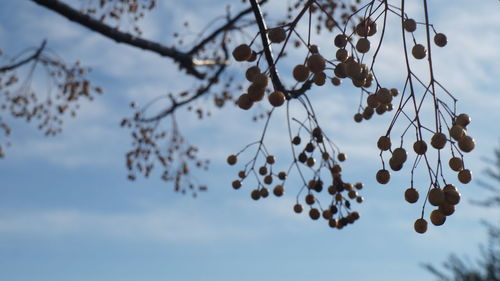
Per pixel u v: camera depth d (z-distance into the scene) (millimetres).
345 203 1260
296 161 1287
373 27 949
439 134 877
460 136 867
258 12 1048
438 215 859
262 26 1052
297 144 1291
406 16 928
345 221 1252
